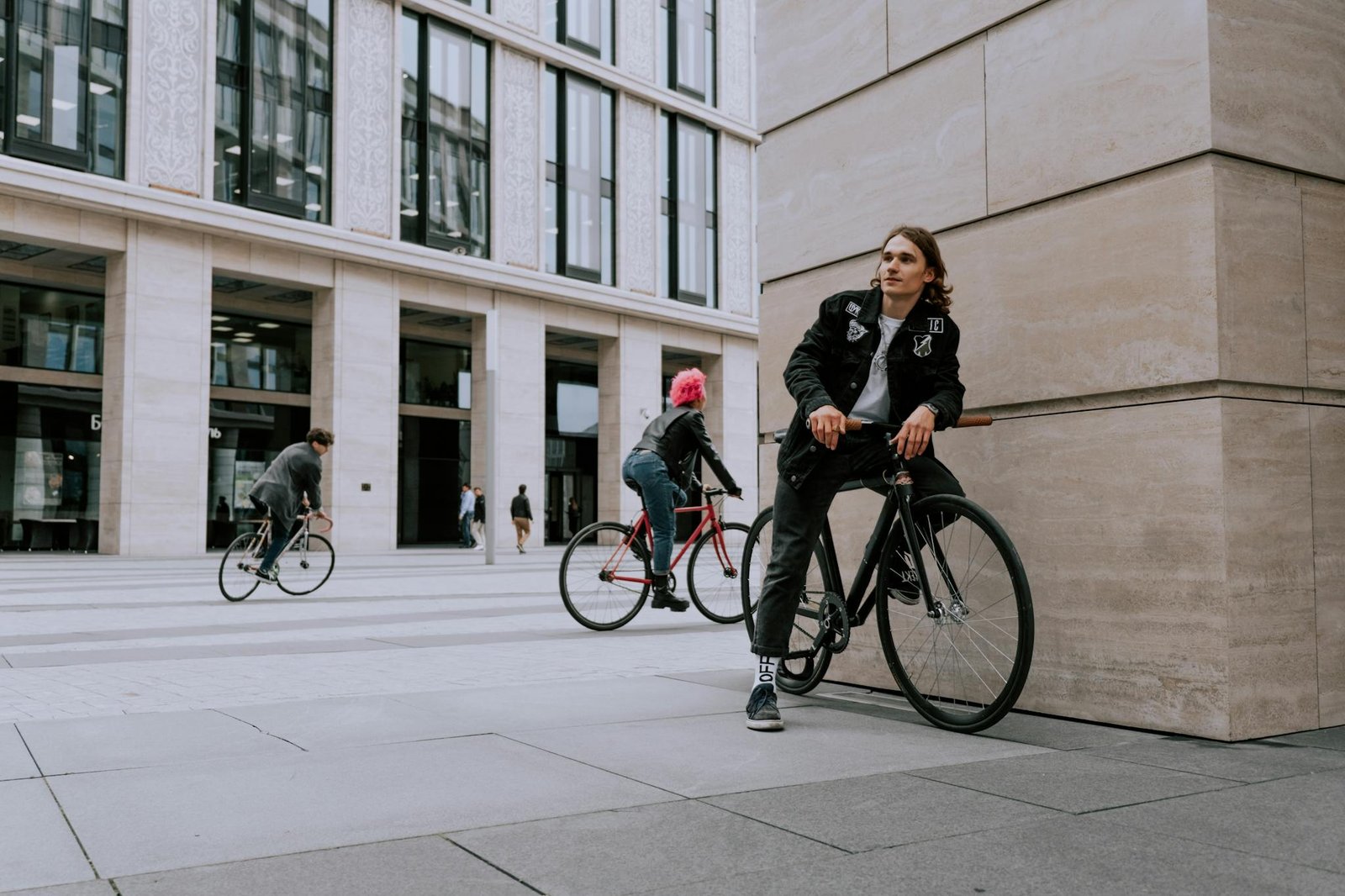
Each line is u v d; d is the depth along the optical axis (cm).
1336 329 353
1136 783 275
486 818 245
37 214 1950
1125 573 349
